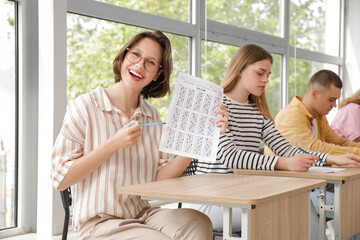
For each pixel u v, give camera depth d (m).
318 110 2.75
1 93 3.05
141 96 1.80
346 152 2.50
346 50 6.71
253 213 1.29
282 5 5.48
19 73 3.11
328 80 2.69
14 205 3.11
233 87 2.26
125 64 1.64
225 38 4.61
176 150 1.55
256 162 2.01
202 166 2.17
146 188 1.40
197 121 1.60
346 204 1.96
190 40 4.29
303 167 1.98
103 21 3.54
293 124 2.59
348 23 6.68
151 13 3.90
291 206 1.48
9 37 3.07
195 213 1.50
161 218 1.52
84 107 1.59
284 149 2.27
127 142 1.50
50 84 3.00
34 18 3.15
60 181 1.51
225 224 1.31
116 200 1.57
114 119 1.63
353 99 3.56
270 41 5.25
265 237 1.35
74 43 3.36
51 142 2.99
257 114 2.29
